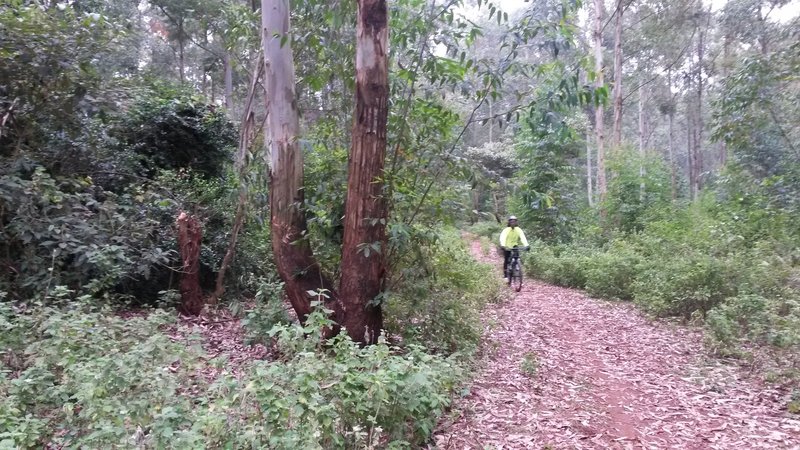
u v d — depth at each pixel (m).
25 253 6.94
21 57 7.30
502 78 6.48
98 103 8.38
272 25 6.39
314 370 3.73
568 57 7.16
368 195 5.88
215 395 4.04
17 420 3.57
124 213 8.33
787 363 6.32
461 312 7.20
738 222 12.13
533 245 17.62
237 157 10.26
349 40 7.69
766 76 12.46
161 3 19.78
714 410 5.57
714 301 9.02
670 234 13.40
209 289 10.00
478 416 5.23
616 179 19.41
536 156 19.09
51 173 8.13
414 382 3.97
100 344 4.93
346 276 6.04
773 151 14.60
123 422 3.39
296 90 7.21
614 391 6.19
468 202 6.59
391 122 6.46
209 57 22.83
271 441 3.16
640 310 10.36
